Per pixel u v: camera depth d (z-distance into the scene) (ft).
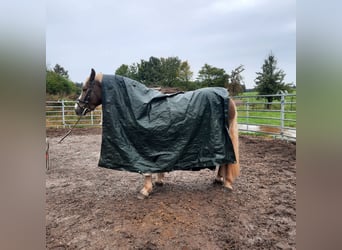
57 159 16.93
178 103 9.42
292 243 6.54
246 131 27.86
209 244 6.51
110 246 6.45
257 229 7.25
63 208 8.77
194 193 10.15
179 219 7.84
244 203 9.07
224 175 10.59
